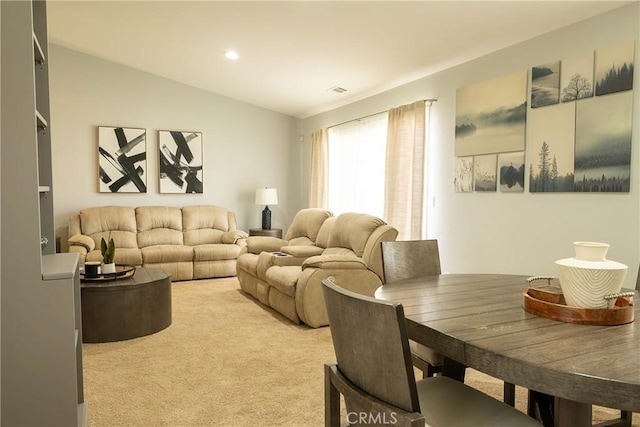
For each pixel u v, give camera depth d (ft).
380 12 11.03
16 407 5.44
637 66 8.89
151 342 10.91
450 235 13.92
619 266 4.56
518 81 11.48
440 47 12.55
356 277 12.20
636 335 4.17
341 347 3.96
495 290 6.23
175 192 21.15
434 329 4.35
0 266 5.32
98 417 7.19
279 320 12.87
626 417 6.68
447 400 4.67
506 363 3.61
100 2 13.34
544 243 10.93
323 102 20.36
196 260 18.84
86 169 19.48
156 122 20.79
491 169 12.35
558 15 9.90
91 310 10.82
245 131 22.77
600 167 9.56
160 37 15.67
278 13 12.12
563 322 4.59
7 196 5.31
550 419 5.44
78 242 16.89
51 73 18.66
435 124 14.48
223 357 9.89
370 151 17.67
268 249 16.80
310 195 22.07
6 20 5.25
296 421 7.08
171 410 7.43
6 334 5.38
